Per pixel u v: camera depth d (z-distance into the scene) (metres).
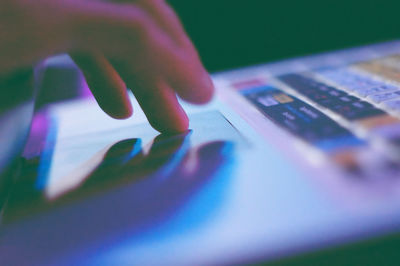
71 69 0.79
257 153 0.28
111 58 0.30
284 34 0.77
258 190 0.22
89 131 0.42
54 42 0.24
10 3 0.22
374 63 0.52
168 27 0.33
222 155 0.28
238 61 0.74
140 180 0.26
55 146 0.38
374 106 0.34
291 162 0.25
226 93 0.50
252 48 0.76
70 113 0.51
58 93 0.62
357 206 0.18
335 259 0.17
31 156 0.36
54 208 0.25
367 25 0.74
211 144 0.31
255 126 0.34
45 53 0.24
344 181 0.21
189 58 0.32
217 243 0.18
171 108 0.34
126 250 0.19
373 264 0.16
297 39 0.76
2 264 0.20
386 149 0.25
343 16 0.75
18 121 0.33
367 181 0.21
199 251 0.18
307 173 0.23
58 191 0.27
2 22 0.22
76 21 0.24
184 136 0.34
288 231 0.18
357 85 0.42
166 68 0.31
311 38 0.75
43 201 0.26
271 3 0.76
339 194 0.20
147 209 0.22
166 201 0.23
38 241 0.22
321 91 0.43
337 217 0.18
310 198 0.20
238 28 0.78
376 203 0.18
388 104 0.33
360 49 0.65
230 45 0.77
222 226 0.19
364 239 0.17
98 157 0.33
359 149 0.26
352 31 0.74
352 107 0.35
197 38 0.77
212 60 0.74
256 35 0.77
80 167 0.31
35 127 0.46
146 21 0.28
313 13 0.76
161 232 0.20
